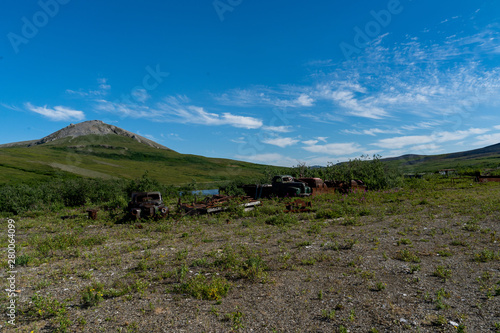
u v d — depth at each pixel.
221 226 11.19
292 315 3.90
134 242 8.94
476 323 3.47
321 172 29.81
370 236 8.26
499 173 33.56
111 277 5.71
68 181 23.02
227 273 5.68
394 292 4.49
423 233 8.38
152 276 5.69
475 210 11.58
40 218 15.02
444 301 4.10
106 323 3.83
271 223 11.32
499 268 5.28
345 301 4.25
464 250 6.56
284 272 5.62
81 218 14.29
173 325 3.72
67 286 5.29
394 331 3.40
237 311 4.06
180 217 13.34
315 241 7.98
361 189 23.73
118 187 24.22
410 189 23.05
